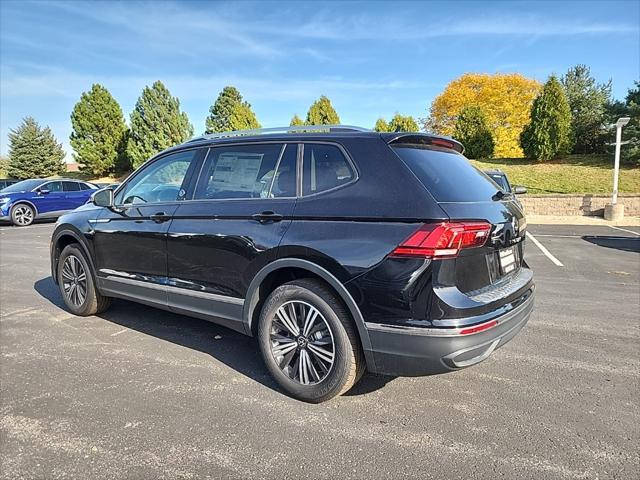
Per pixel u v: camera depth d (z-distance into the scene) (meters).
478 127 24.02
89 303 4.55
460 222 2.46
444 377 3.32
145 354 3.73
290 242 2.86
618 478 2.19
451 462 2.32
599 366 3.50
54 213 15.06
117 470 2.27
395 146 2.80
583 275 6.95
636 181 18.34
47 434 2.58
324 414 2.80
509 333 2.73
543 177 19.94
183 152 3.81
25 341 4.02
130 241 3.96
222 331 4.29
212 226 3.32
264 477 2.22
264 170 3.22
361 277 2.58
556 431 2.60
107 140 30.94
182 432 2.60
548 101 21.06
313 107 33.34
